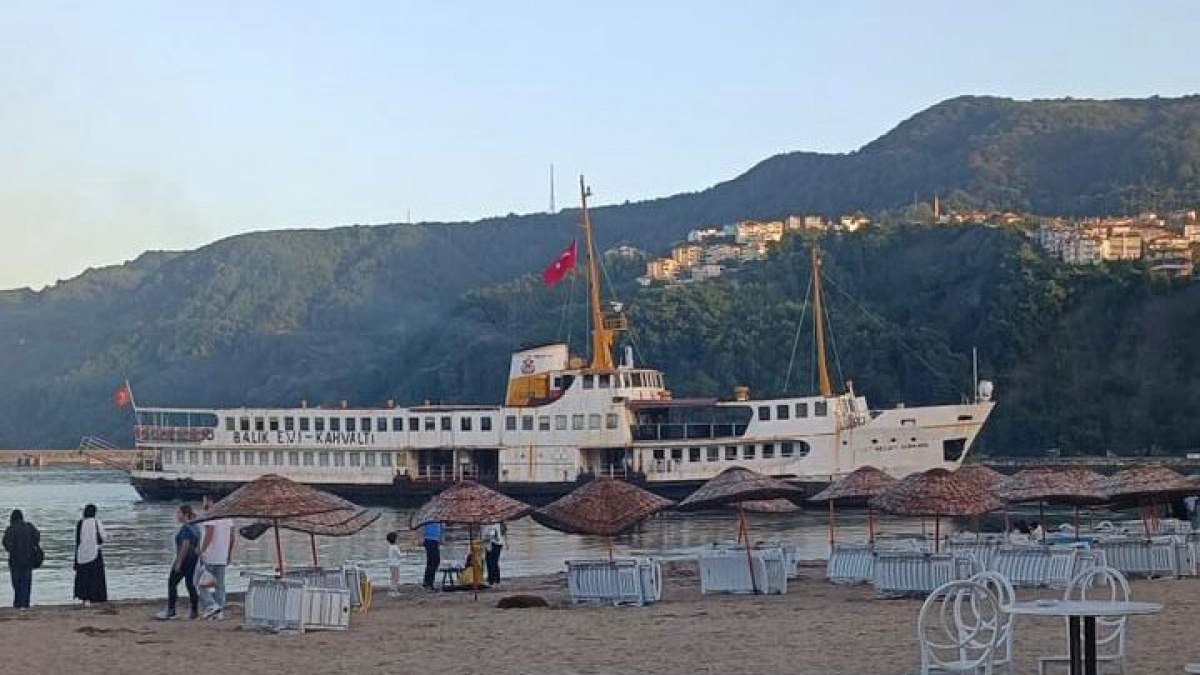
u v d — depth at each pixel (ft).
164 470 364.79
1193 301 557.33
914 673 73.82
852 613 105.40
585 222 355.97
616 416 323.98
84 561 127.34
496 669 79.71
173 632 100.22
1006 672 64.49
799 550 219.41
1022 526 184.24
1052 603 61.31
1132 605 57.98
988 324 588.91
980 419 322.96
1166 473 149.79
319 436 344.90
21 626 105.81
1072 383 556.51
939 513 124.88
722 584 129.08
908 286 654.94
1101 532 168.55
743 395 342.44
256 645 92.07
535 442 328.70
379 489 336.29
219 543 109.91
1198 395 529.86
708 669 77.66
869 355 573.74
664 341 611.47
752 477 133.28
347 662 83.71
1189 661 74.33
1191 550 131.23
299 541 246.27
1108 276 590.14
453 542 234.58
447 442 334.44
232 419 355.15
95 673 80.33
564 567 197.67
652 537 257.14
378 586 158.40
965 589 64.80
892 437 317.42
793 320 593.01
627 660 82.17
